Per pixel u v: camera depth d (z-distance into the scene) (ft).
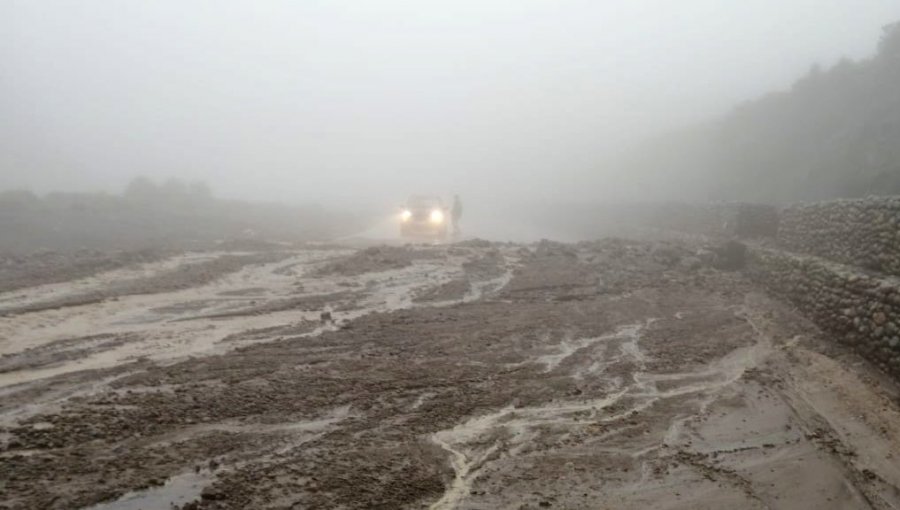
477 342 30.96
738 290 48.78
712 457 19.76
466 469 17.81
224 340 28.94
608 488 17.33
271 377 23.99
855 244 38.63
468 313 37.29
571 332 34.09
